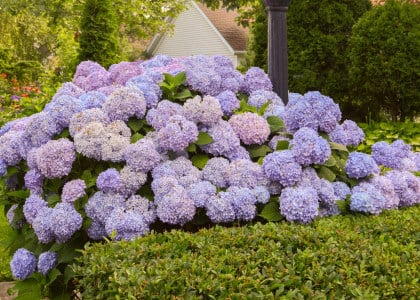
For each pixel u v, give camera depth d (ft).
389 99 25.17
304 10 26.18
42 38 58.03
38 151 11.75
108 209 11.27
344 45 26.43
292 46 26.55
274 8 15.34
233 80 14.02
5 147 12.66
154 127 12.37
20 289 11.94
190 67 13.82
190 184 11.53
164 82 13.21
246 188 11.35
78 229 11.34
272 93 14.26
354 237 9.60
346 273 8.17
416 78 23.97
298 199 10.80
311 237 9.55
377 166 12.59
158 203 11.21
